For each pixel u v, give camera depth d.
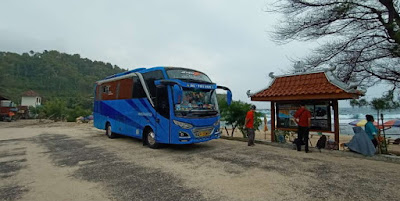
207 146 9.88
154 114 8.98
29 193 4.69
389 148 12.33
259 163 6.79
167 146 9.87
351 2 8.84
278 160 7.16
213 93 9.73
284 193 4.49
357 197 4.29
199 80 9.40
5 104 42.62
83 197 4.44
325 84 8.48
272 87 10.11
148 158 7.61
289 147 9.37
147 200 4.24
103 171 6.16
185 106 8.47
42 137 14.09
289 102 9.70
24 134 16.22
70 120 31.62
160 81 8.58
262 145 10.09
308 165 6.53
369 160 7.11
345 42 10.32
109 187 4.95
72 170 6.31
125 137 13.14
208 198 4.29
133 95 10.36
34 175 5.92
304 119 8.39
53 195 4.56
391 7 8.82
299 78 9.52
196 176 5.60
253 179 5.32
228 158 7.49
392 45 8.12
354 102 8.95
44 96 84.12
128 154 8.30
